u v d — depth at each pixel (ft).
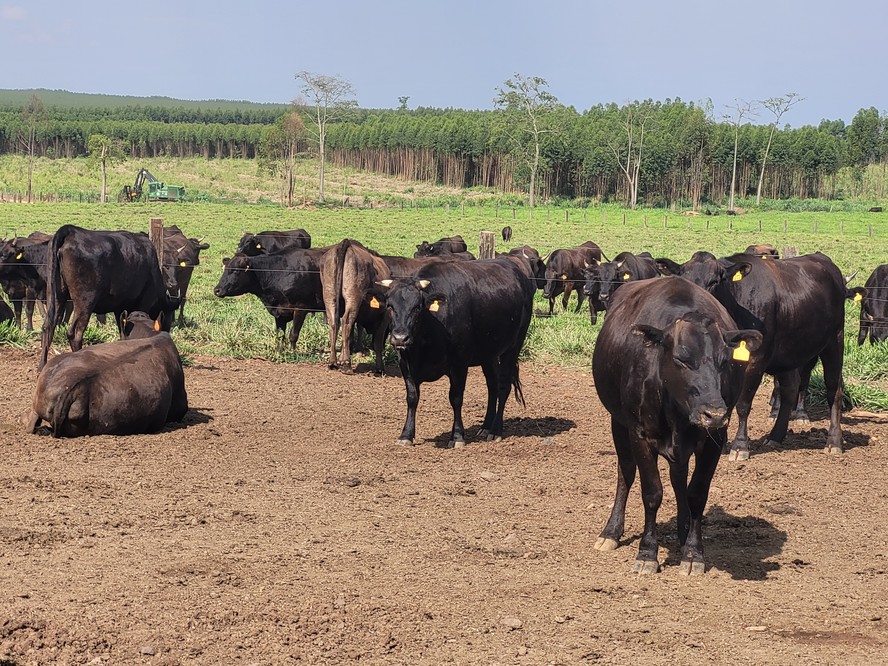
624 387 23.66
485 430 39.63
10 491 28.66
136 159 632.38
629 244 193.98
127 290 47.06
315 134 541.34
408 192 514.68
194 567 22.93
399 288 35.50
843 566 25.00
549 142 466.70
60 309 46.34
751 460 36.60
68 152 625.41
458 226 244.42
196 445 35.32
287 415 41.24
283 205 364.38
